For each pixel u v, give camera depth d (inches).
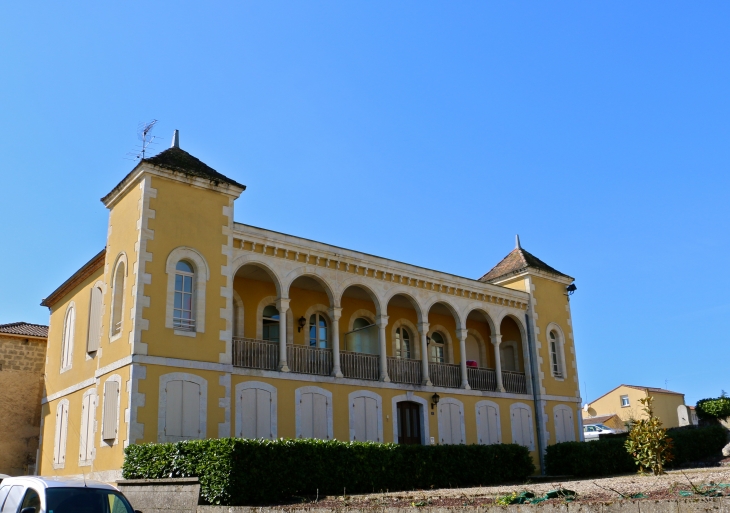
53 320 1061.8
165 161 802.8
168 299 752.3
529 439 1114.7
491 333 1128.2
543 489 570.6
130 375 706.8
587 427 1676.9
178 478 608.1
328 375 896.3
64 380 951.6
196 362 753.6
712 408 1293.1
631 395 2287.2
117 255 797.9
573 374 1227.2
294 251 888.3
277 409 824.3
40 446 1005.8
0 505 426.0
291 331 968.3
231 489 569.9
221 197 829.2
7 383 1045.2
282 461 617.9
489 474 859.4
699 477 580.4
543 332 1196.5
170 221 775.7
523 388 1149.7
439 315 1170.6
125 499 427.2
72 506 401.7
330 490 654.5
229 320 796.6
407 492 663.8
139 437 693.3
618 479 673.0
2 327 1105.4
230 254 817.5
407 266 1011.9
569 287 1282.0
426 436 969.5
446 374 1048.2
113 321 774.5
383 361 958.4
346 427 886.4
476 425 1043.3
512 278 1224.2
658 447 760.3
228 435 756.0
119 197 819.4
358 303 1062.4
